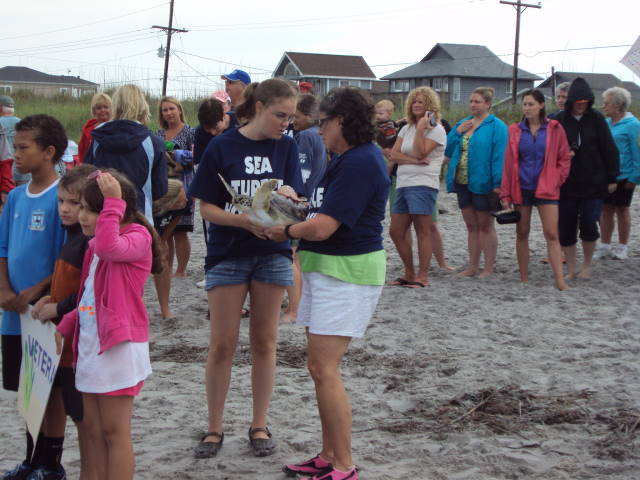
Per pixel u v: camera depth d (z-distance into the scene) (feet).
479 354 20.06
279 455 14.39
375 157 12.42
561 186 28.19
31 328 12.46
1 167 33.68
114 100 19.92
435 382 18.01
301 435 15.25
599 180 27.76
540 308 24.75
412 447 14.43
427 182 27.20
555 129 26.63
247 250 13.96
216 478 13.48
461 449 14.29
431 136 26.78
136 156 19.57
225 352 14.29
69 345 12.03
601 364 18.83
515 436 14.76
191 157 26.21
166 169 20.66
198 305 25.81
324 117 12.44
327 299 12.46
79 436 12.36
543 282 28.53
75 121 104.94
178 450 14.61
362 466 13.73
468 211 29.48
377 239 12.81
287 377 18.74
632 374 18.06
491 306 25.12
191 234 41.24
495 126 28.22
